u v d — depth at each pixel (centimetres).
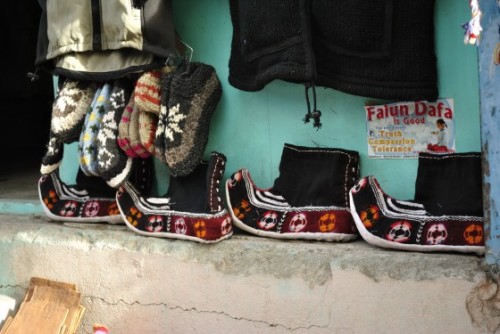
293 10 223
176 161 248
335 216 238
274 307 240
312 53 222
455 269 212
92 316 273
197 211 251
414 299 217
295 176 250
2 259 290
